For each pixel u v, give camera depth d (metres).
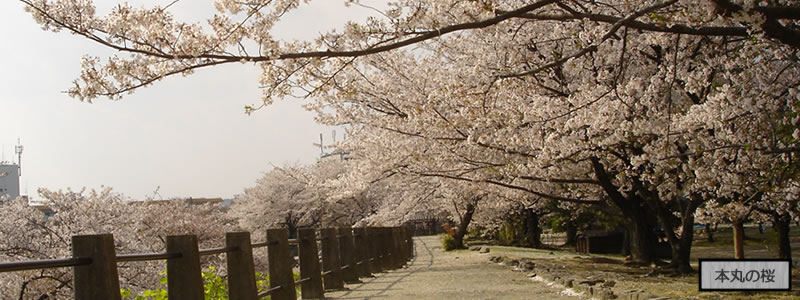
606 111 9.25
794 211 10.15
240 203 46.59
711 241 29.75
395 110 13.02
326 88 7.95
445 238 25.83
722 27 6.10
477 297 8.30
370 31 7.14
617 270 13.29
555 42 11.70
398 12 7.08
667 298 6.82
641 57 11.74
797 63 8.01
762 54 8.48
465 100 9.66
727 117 8.44
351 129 15.89
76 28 6.08
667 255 19.39
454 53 13.34
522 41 11.07
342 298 8.43
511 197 16.50
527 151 11.28
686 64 10.11
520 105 10.59
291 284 7.21
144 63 6.58
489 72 10.82
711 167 9.56
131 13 6.17
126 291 6.87
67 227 16.42
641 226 14.47
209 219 28.61
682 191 11.66
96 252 3.57
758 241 27.14
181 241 4.72
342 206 41.19
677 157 9.68
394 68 12.91
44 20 5.98
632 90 8.76
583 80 10.99
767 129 8.62
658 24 6.33
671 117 9.39
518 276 11.91
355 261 10.86
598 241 24.72
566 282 9.33
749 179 9.12
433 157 12.66
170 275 4.72
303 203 41.09
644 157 10.02
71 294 13.36
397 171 13.59
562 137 10.24
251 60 6.49
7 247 15.60
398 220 24.62
